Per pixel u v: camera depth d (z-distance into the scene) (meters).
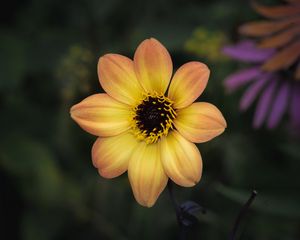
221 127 0.30
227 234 0.53
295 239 0.52
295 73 0.47
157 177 0.31
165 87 0.32
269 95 0.52
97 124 0.32
